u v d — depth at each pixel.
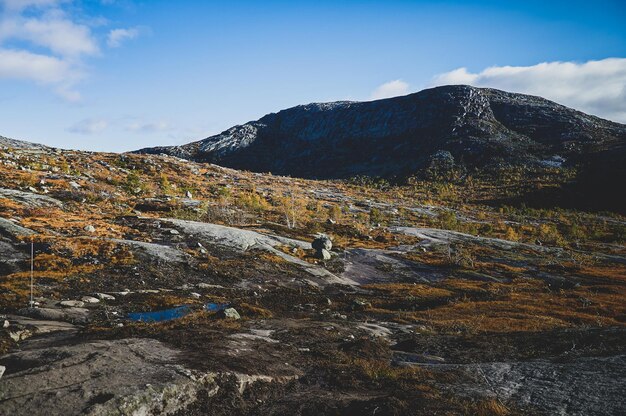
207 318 26.56
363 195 184.00
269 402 13.67
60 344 17.61
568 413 12.16
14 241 40.88
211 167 175.75
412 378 15.93
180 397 12.43
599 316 37.12
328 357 19.00
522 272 67.12
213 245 53.03
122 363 13.90
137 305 30.17
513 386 14.84
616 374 15.01
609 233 128.00
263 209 102.25
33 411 10.63
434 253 76.00
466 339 24.62
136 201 79.81
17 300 27.39
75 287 32.62
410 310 40.44
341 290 48.03
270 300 38.16
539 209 178.50
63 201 66.62
